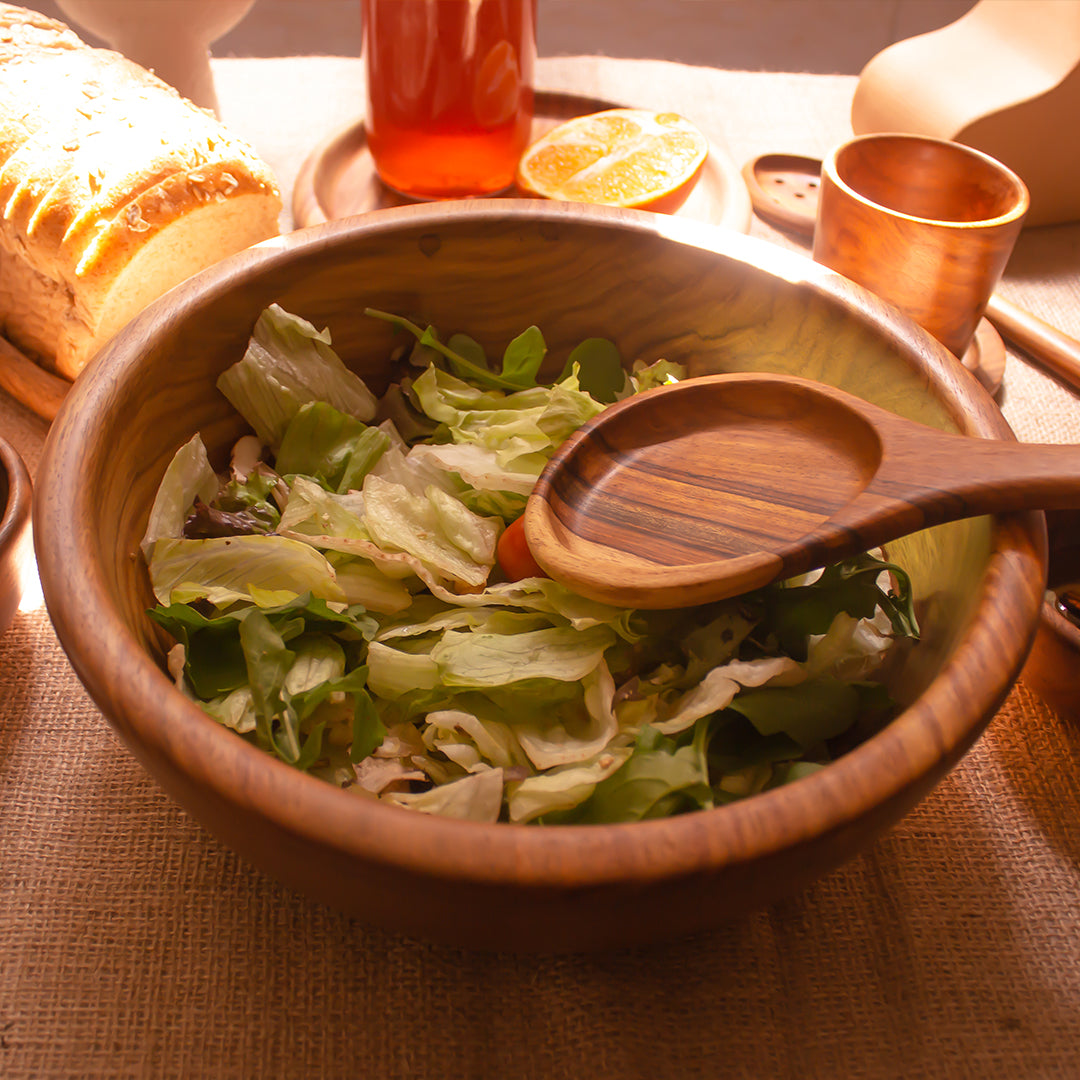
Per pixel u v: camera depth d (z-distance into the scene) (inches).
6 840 14.7
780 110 26.8
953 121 22.5
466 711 14.4
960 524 14.1
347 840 10.2
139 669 11.6
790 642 14.8
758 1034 13.5
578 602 14.8
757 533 14.6
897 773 10.9
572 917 10.4
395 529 15.7
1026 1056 13.5
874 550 16.2
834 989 13.8
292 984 13.8
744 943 14.1
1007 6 23.2
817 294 15.8
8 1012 13.5
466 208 16.5
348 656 14.9
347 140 23.7
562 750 14.1
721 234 16.5
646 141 22.5
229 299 15.7
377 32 20.8
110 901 14.3
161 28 23.2
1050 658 15.2
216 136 19.4
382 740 14.1
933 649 13.8
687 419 15.8
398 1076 13.3
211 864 14.5
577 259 17.0
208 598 14.8
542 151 22.6
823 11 49.1
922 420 15.1
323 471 16.6
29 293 18.9
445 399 17.2
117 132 18.8
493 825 10.4
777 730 13.8
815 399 15.2
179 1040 13.4
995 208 19.5
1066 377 20.2
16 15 20.7
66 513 13.1
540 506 15.0
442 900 10.3
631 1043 13.4
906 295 18.9
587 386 17.5
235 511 15.8
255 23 45.9
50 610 12.5
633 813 13.2
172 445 15.8
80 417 13.9
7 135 18.9
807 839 10.4
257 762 10.8
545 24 47.4
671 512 15.1
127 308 18.8
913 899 14.5
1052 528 16.3
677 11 48.8
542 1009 13.6
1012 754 15.7
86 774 15.3
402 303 17.2
